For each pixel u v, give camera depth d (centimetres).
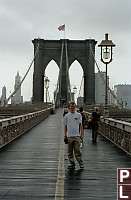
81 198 503
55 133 1756
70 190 548
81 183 598
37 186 572
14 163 803
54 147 1144
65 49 11875
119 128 1123
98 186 577
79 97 11875
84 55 11975
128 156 938
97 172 701
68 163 814
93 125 1358
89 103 10981
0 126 1053
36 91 11619
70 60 11950
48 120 3291
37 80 11694
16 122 1450
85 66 11931
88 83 11656
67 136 755
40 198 500
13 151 1028
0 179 623
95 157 920
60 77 11462
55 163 812
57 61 12038
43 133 1753
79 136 757
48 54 12050
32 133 1750
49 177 646
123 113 4591
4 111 4812
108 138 1459
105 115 1630
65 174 677
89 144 1264
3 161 833
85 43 12019
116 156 940
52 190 547
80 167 739
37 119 2706
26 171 703
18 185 577
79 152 743
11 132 1351
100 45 1639
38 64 11781
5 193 526
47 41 12088
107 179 632
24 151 1031
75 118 755
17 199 494
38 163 809
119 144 1156
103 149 1105
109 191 545
